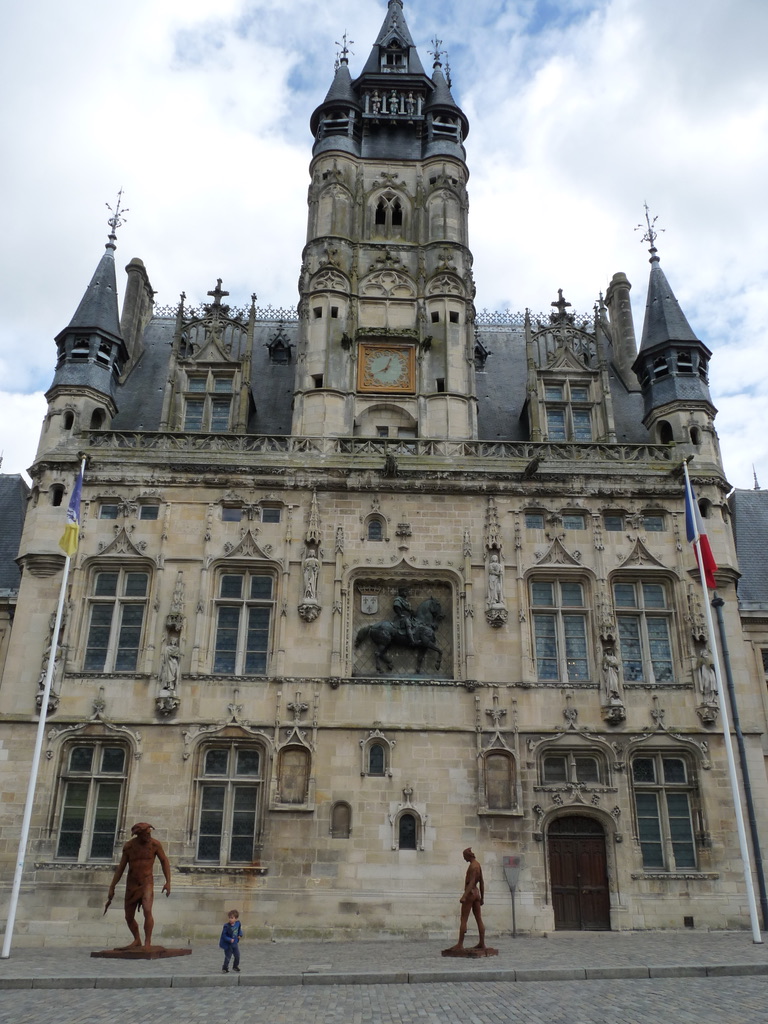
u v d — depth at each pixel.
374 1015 14.23
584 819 28.48
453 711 29.17
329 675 29.48
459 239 38.66
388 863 27.33
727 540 32.03
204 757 28.66
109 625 30.36
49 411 33.75
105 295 36.66
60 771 28.12
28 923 26.30
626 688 29.73
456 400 34.84
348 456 32.72
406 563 31.27
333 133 41.00
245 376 35.44
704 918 27.17
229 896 26.77
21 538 32.44
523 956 21.02
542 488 32.34
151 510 31.77
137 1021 13.92
